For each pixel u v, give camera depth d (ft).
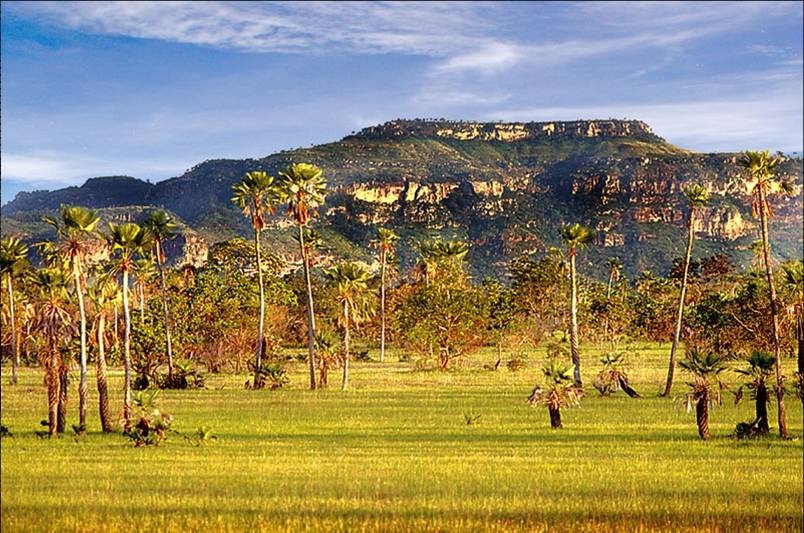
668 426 175.22
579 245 288.51
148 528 87.45
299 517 90.94
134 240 204.85
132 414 163.53
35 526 88.58
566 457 132.67
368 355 453.17
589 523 90.43
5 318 328.08
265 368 285.02
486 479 113.60
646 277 613.52
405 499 100.58
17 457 134.00
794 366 290.35
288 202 319.47
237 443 149.89
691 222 272.31
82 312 182.91
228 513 93.45
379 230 495.82
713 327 315.78
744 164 185.47
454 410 204.33
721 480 114.01
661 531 88.12
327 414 196.95
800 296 180.34
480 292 399.65
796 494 105.09
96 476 116.47
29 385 287.69
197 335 346.74
